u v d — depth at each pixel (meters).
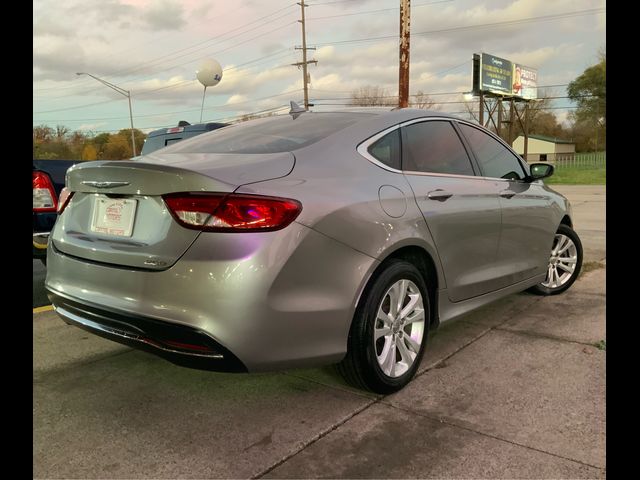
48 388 3.11
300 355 2.54
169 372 3.34
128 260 2.54
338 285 2.62
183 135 8.20
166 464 2.34
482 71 36.84
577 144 69.69
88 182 2.84
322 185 2.68
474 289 3.66
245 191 2.39
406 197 3.05
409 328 3.16
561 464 2.30
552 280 4.98
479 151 3.98
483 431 2.58
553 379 3.15
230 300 2.32
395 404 2.87
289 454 2.40
